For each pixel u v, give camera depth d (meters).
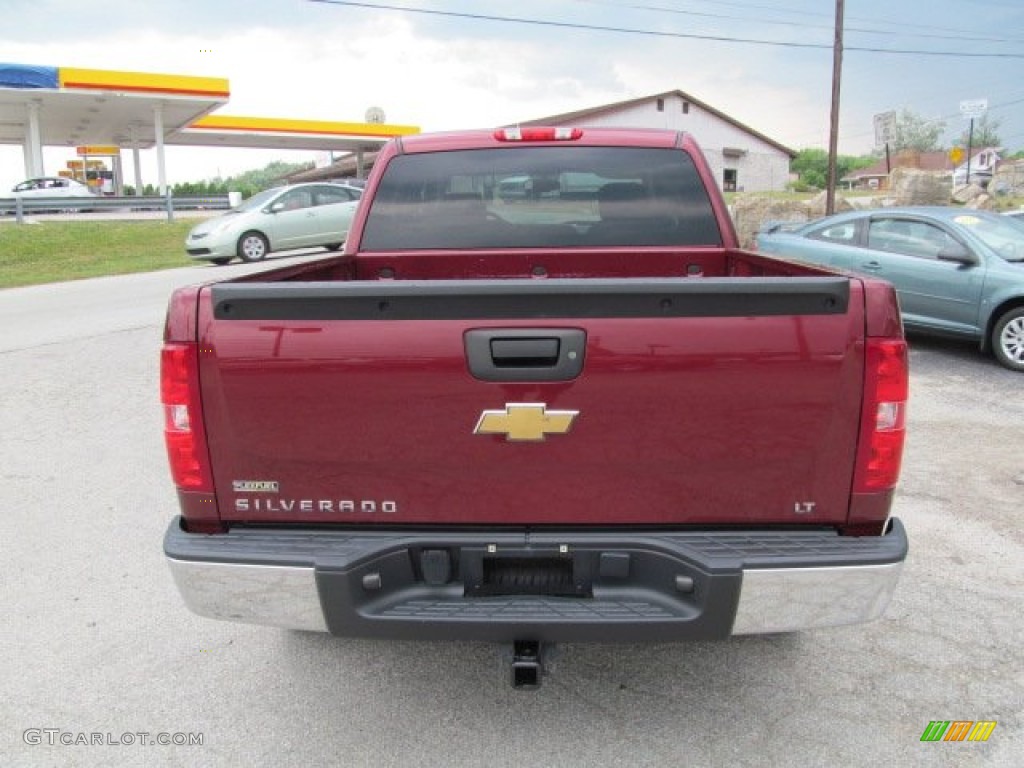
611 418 2.41
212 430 2.51
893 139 17.33
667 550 2.43
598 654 3.38
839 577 2.38
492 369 2.40
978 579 3.97
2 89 30.48
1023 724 2.91
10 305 12.99
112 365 8.54
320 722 2.97
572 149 4.14
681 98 48.16
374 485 2.52
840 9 20.92
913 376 8.05
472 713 3.01
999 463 5.55
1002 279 8.16
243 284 2.53
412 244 4.20
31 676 3.28
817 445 2.41
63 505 4.97
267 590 2.48
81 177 42.38
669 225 4.16
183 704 3.09
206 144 48.81
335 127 44.97
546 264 4.18
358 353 2.42
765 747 2.79
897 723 2.92
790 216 19.03
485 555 2.50
